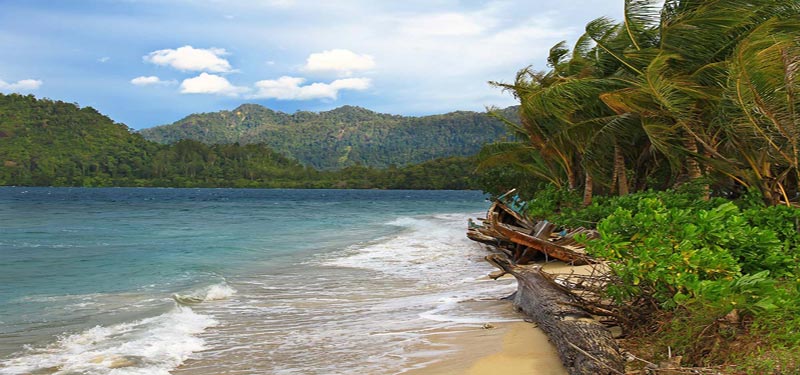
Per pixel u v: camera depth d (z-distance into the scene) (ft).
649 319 17.83
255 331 23.63
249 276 39.37
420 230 83.56
